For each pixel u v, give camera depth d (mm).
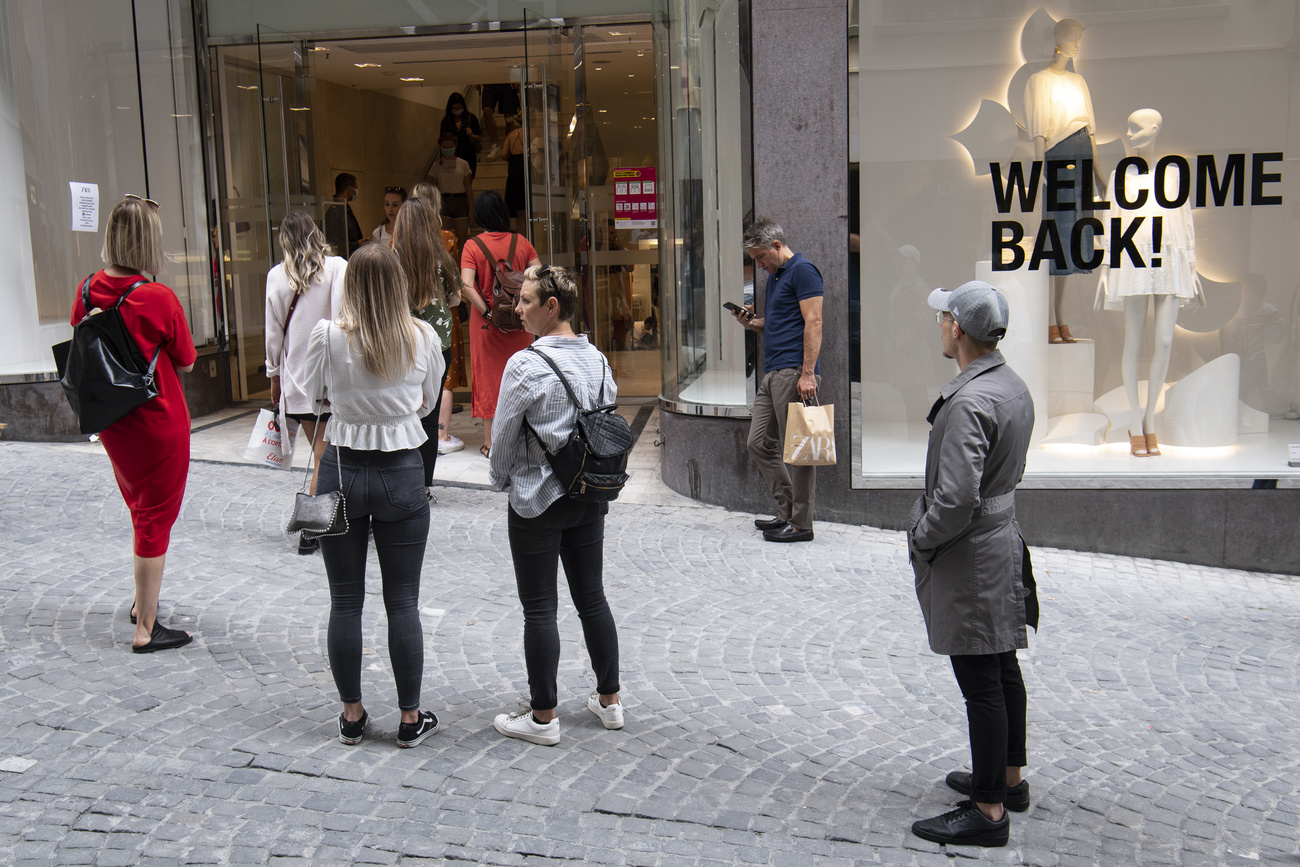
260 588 5438
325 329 3598
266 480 7594
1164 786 3775
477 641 4852
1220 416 6969
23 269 8883
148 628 4598
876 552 6438
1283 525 6695
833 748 3949
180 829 3236
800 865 3164
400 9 10031
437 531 6551
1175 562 6797
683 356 7520
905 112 6723
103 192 9406
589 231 11547
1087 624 5535
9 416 8797
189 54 10094
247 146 10312
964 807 3379
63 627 4824
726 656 4801
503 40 10383
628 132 13180
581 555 3902
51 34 8961
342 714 3834
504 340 8125
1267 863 3275
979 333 3211
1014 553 3281
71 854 3082
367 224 14273
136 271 4480
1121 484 6797
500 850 3189
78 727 3881
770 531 6621
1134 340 6941
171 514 4602
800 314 6246
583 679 4496
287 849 3150
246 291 10539
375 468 3680
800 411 6133
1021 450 3252
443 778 3609
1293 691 4715
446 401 8516
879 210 6781
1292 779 3861
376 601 5293
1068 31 6719
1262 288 6922
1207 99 6758
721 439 7246
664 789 3590
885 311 6855
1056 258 6891
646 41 10500
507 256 8102
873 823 3420
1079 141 6809
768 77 6688
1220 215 6867
